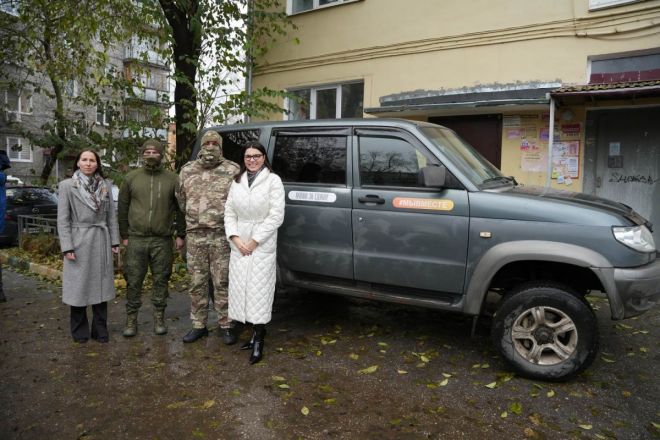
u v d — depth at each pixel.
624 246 3.40
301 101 8.28
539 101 6.95
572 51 7.54
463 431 2.98
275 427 3.02
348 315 5.32
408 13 9.19
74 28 7.46
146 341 4.52
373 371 3.83
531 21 7.82
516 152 7.96
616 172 7.34
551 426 3.04
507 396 3.43
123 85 8.12
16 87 11.76
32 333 4.75
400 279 4.11
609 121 7.32
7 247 10.88
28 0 9.15
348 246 4.32
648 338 4.59
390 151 4.23
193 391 3.50
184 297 6.05
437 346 4.40
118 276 6.73
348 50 10.09
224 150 5.18
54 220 8.81
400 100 9.09
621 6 7.09
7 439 2.87
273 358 4.11
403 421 3.09
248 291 4.00
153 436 2.91
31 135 12.18
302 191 4.54
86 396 3.42
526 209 3.64
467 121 8.57
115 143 8.05
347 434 2.94
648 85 6.08
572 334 3.54
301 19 10.80
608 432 2.98
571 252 3.46
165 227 4.56
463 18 8.50
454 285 3.89
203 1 8.09
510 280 4.02
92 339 4.56
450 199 3.87
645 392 3.51
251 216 4.04
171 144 8.72
